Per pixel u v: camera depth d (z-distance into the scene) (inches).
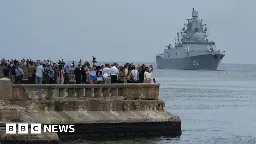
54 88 3179.1
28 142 2600.9
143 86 3368.6
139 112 3312.0
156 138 3297.2
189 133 3900.1
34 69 3612.2
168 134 3339.1
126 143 3107.8
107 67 3486.7
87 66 3720.5
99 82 3437.5
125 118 3233.3
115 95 3316.9
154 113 3331.7
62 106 3169.3
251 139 3718.0
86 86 3243.1
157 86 3393.2
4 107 2883.9
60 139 3100.4
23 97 3122.5
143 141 3189.0
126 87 3339.1
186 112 5930.1
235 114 5767.7
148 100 3356.3
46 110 3142.2
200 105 6983.3
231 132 4094.5
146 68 3513.8
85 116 3166.8
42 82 3481.8
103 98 3272.6
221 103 7421.3
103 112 3238.2
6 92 3026.6
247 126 4547.2
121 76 3494.1
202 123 4736.7
